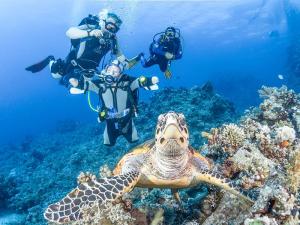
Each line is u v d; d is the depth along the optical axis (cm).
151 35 6581
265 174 434
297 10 4800
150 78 820
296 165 377
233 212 395
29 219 1062
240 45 7494
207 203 458
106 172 507
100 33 939
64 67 997
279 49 7675
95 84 820
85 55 965
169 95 1609
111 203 393
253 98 4188
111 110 825
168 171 434
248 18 5544
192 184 464
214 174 426
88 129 2538
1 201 1313
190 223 433
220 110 1402
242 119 746
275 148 499
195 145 1074
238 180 453
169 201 505
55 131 3506
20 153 2694
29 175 1630
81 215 366
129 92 824
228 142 538
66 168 1378
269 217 339
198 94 1488
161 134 399
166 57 960
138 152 485
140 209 440
